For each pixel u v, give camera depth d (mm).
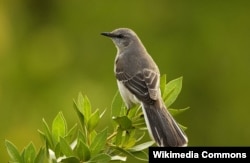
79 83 16219
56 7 17625
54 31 17406
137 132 7199
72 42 17156
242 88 16484
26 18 17500
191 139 16016
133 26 16984
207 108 16297
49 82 16391
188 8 17016
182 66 16562
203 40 16812
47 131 6422
